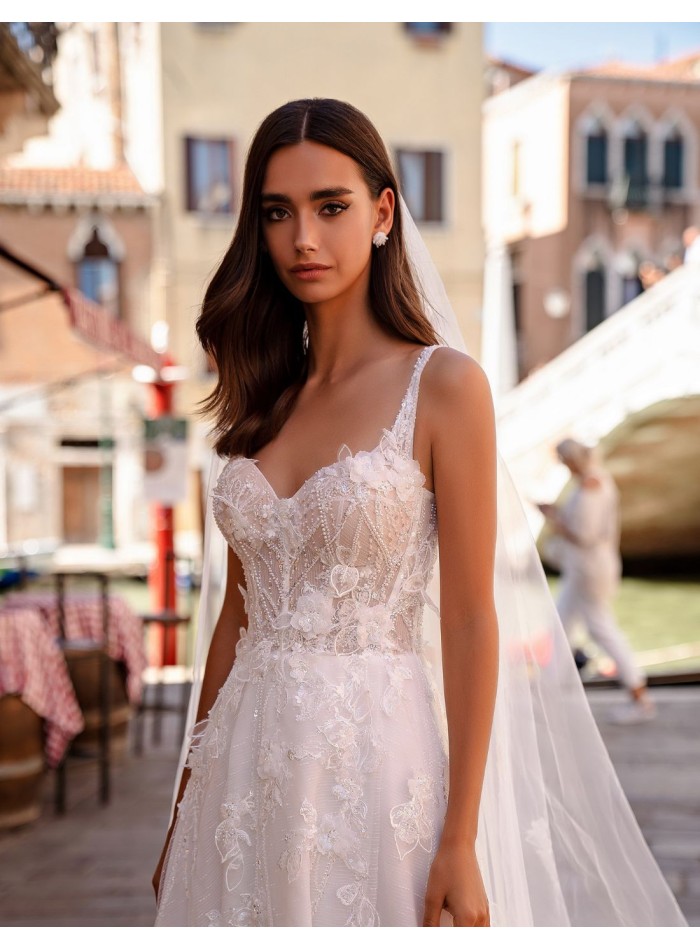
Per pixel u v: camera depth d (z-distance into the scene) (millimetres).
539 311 23859
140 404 20281
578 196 23625
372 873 1471
